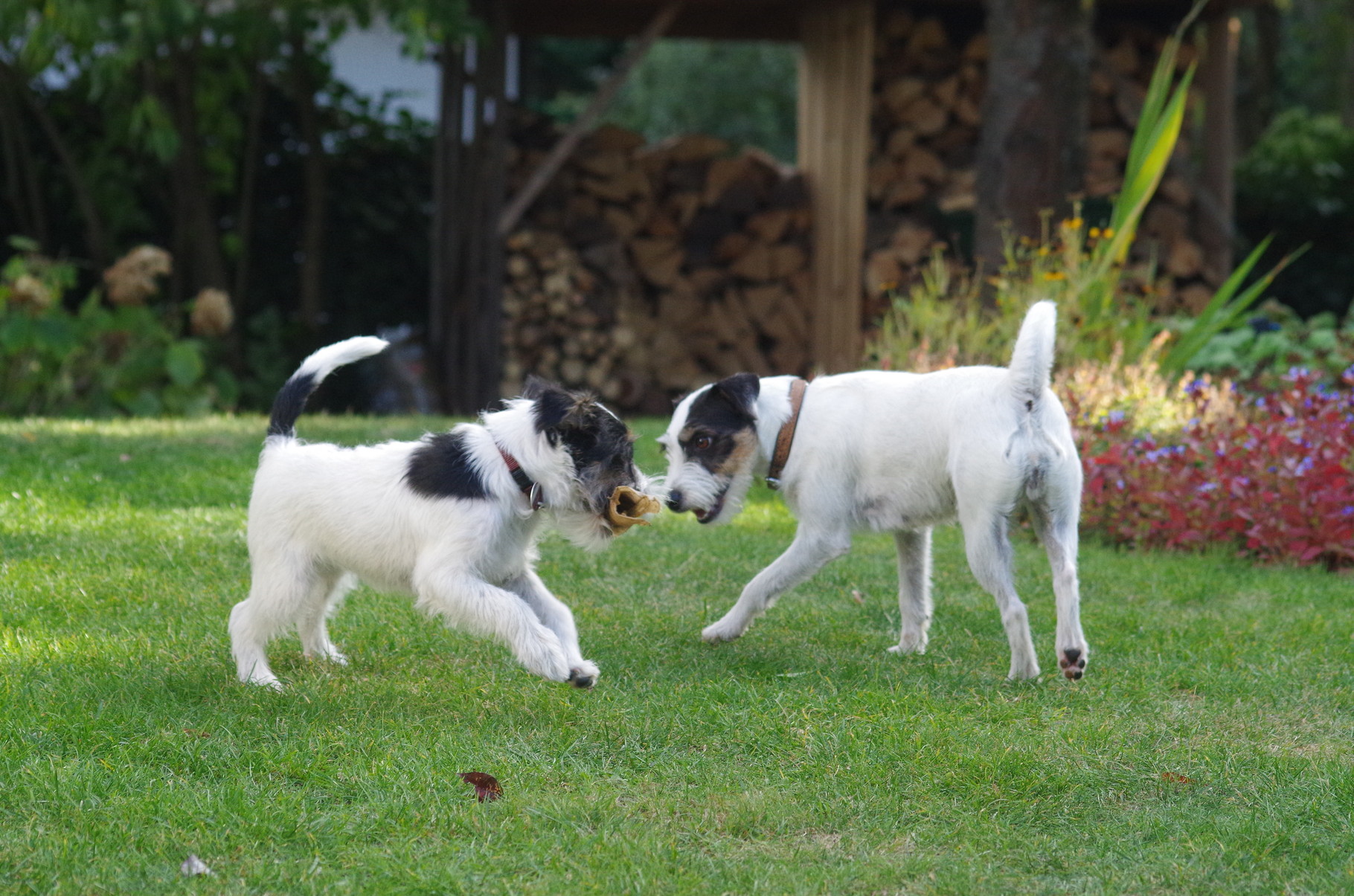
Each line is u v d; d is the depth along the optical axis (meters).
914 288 13.23
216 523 8.52
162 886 3.74
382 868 3.88
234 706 5.20
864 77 16.58
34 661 5.67
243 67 17.41
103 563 7.45
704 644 6.39
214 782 4.48
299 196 18.55
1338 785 4.57
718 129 35.09
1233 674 6.08
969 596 7.69
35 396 14.73
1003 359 11.36
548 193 17.41
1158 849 4.16
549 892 3.79
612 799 4.42
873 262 17.00
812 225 17.97
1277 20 27.56
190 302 16.59
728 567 8.10
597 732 5.09
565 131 17.48
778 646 6.46
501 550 5.32
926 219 17.42
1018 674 5.89
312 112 17.28
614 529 5.43
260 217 18.36
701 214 17.91
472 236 16.56
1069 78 12.88
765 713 5.32
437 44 16.78
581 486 5.32
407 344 18.81
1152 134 12.03
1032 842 4.21
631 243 17.64
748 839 4.24
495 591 5.12
